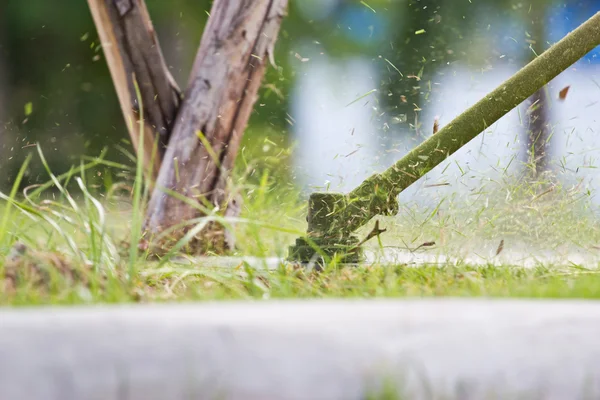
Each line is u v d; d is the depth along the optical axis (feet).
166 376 8.86
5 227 21.43
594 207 23.85
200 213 27.96
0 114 101.65
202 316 9.18
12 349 8.71
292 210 27.61
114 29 27.68
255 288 18.53
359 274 20.66
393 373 9.10
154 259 26.09
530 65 22.04
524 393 9.43
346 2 112.16
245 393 8.95
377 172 23.59
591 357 9.68
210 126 28.40
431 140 22.38
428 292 17.66
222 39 28.40
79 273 17.66
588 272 21.42
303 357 9.07
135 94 28.30
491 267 21.86
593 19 21.90
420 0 91.25
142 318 9.02
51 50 107.76
